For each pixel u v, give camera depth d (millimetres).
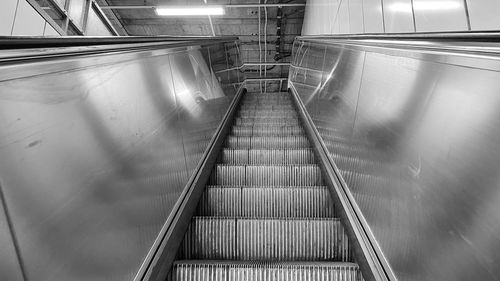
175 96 2229
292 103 6238
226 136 3893
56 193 945
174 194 1895
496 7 1632
